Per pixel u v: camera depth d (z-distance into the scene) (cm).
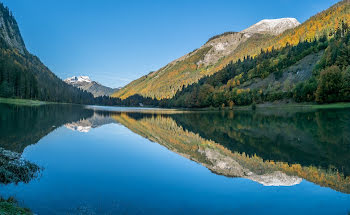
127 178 1681
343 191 1451
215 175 1788
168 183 1585
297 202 1277
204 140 3509
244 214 1127
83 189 1433
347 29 15512
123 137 3759
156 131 4566
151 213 1122
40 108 10131
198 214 1116
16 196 1270
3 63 13462
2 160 1755
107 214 1096
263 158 2364
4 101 11419
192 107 16775
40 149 2592
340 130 3834
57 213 1089
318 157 2377
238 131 4369
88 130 4453
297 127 4447
